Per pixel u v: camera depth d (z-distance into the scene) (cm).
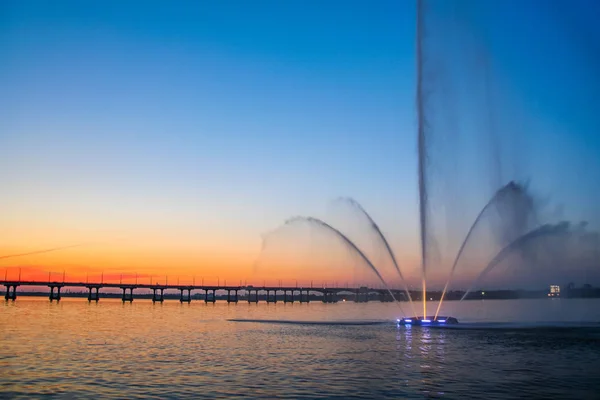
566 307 14725
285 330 6850
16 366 3578
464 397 2612
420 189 6319
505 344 4747
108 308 17138
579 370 3362
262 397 2614
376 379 3084
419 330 6262
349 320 9550
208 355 4191
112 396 2631
